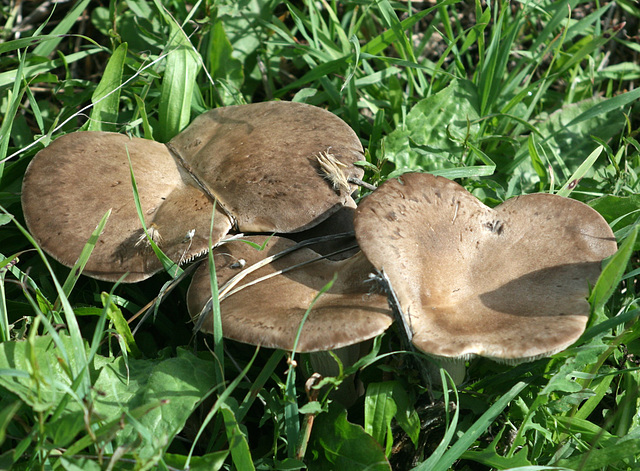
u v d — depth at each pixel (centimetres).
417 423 62
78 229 65
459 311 61
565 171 74
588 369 64
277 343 59
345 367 64
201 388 62
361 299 61
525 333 59
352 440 61
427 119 75
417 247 62
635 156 76
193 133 71
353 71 75
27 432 59
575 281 61
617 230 69
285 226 65
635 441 60
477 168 72
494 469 62
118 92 74
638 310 61
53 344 61
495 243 64
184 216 65
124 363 63
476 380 65
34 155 70
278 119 70
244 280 63
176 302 70
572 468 61
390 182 63
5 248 69
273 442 63
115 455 56
